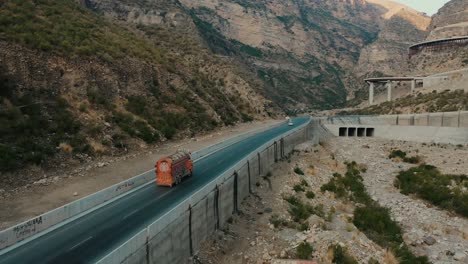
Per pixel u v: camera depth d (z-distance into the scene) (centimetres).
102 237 2123
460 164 6319
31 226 2175
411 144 8712
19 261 1844
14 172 2967
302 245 2803
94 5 12006
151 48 7619
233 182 3409
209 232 2795
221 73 11069
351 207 4172
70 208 2480
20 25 4712
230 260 2656
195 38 13500
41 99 3891
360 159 7050
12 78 3778
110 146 4062
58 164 3366
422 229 3697
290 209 3791
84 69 4703
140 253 1883
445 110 11481
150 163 4006
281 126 8756
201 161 4353
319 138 8688
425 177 5438
